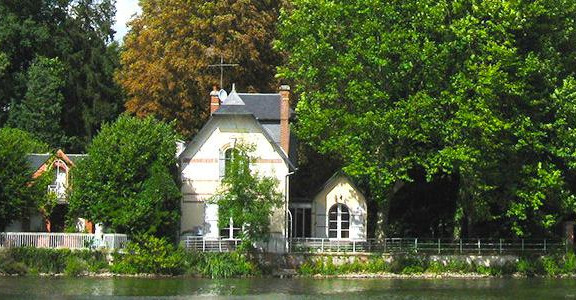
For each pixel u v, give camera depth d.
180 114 76.94
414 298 48.66
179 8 76.88
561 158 63.66
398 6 60.66
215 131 64.19
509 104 61.16
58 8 88.50
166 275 58.44
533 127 61.47
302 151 74.88
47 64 83.31
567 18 62.03
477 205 62.50
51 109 81.88
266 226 60.34
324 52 61.06
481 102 58.03
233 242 62.44
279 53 79.19
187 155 64.06
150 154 61.25
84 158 61.78
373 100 59.94
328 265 61.81
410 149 61.09
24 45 83.88
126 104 80.88
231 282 55.62
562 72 63.81
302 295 49.09
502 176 62.06
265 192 60.12
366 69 61.34
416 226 72.75
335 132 61.59
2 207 59.47
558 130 61.44
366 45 60.16
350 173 59.03
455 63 61.06
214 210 63.75
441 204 72.12
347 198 66.19
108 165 60.38
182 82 76.12
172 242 61.50
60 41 86.81
